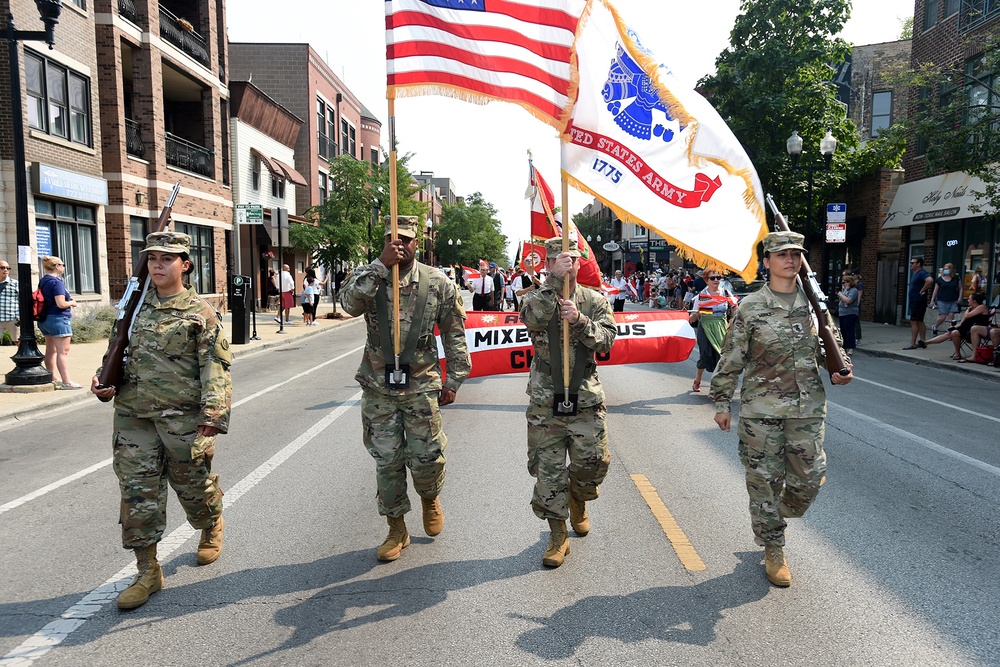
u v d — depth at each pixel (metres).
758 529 4.04
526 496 5.58
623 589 3.96
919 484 5.95
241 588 3.99
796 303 4.02
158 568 3.96
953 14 19.23
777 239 3.98
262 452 7.04
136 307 3.93
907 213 21.17
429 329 4.29
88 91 18.30
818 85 22.83
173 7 24.88
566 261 4.07
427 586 4.00
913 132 15.36
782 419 3.96
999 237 17.86
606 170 4.71
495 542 4.65
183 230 23.62
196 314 3.89
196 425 3.92
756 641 3.40
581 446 4.27
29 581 4.12
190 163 24.16
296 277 34.59
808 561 4.34
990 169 14.34
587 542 4.65
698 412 9.06
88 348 15.57
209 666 3.22
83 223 18.11
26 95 15.90
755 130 23.17
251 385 11.59
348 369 13.41
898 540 4.69
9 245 15.53
